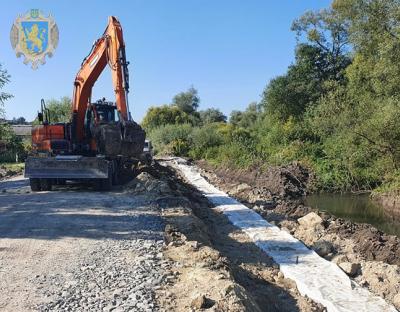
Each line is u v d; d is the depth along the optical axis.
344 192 26.86
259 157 36.44
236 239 12.41
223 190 24.53
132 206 14.02
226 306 6.19
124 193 16.78
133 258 8.53
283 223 14.59
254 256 10.71
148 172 20.62
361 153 24.47
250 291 8.00
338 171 27.91
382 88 21.42
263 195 22.03
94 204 14.25
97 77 18.91
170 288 7.01
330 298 7.87
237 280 8.31
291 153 33.06
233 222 14.45
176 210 13.41
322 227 13.95
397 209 20.64
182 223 11.65
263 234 12.60
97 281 7.25
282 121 44.22
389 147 23.03
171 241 9.91
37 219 11.99
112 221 11.80
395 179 22.89
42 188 17.75
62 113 49.31
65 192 17.16
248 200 20.67
